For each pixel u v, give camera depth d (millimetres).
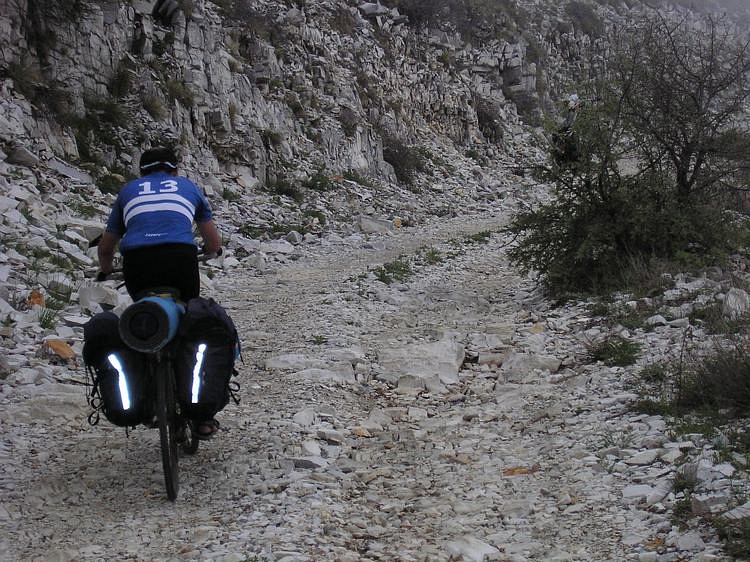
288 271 15195
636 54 12812
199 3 23328
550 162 12734
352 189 25938
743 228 12547
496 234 19406
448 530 5195
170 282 5629
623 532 4977
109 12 20188
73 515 5348
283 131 25766
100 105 19156
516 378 8375
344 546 4934
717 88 12523
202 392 5363
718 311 9141
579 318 10242
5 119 15906
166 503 5535
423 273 14477
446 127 38344
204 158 21453
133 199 5766
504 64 45938
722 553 4512
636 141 12336
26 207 13641
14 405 7125
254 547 4844
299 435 6758
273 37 28562
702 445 5969
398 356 8875
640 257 11492
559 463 6152
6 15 16953
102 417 7141
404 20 39781
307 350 9305
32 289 10398
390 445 6750
